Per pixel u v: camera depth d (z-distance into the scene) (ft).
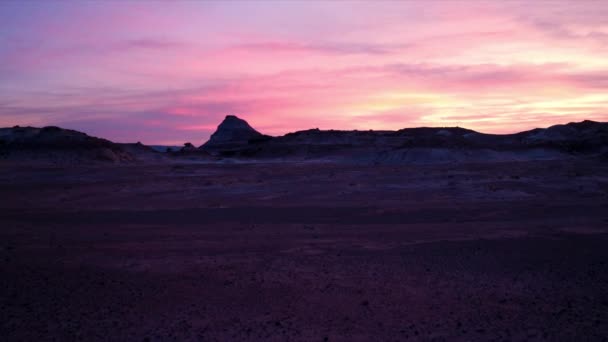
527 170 175.94
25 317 31.04
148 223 73.82
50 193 126.82
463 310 31.86
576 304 32.86
